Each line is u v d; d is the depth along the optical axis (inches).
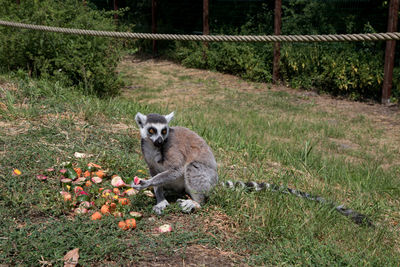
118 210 141.5
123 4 860.6
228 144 264.5
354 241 145.4
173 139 153.6
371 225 159.9
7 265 107.1
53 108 253.0
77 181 159.8
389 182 226.8
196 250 126.1
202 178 153.6
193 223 143.0
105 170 177.2
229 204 155.0
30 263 108.2
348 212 165.6
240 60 582.2
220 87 529.3
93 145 203.6
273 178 204.1
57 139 202.5
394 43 435.5
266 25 639.1
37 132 205.6
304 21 588.7
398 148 308.5
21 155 174.1
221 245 130.7
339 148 302.8
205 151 159.2
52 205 138.9
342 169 242.7
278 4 534.0
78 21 408.5
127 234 129.6
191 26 797.9
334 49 522.9
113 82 431.5
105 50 408.8
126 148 210.2
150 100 439.5
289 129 342.6
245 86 539.8
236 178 202.7
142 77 581.3
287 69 547.8
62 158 180.4
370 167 254.5
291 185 208.1
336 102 465.1
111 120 256.4
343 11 560.1
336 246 135.3
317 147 302.5
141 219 141.6
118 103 307.0
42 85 299.3
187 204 150.8
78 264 111.3
